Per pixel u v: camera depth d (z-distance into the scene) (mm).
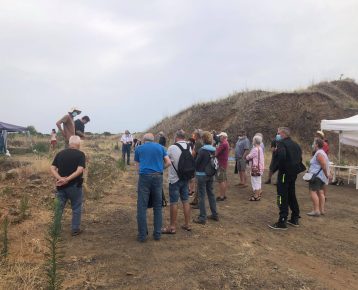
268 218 9320
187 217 7977
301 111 31109
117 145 37062
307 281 5637
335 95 35406
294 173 8422
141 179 7199
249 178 15906
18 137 49000
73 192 7309
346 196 13070
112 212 9102
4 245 6141
